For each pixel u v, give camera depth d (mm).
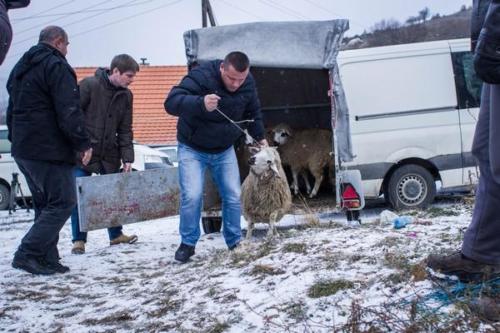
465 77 8922
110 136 7137
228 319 3742
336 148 7414
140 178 6832
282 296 3918
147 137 26469
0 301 4871
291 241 5359
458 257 3381
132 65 7051
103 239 8672
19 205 14781
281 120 10125
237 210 6203
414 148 8750
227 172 6148
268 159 6551
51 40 5562
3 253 7270
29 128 5434
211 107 5465
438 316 3109
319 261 4449
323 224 7012
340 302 3613
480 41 2861
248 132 6441
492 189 3105
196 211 5949
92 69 29266
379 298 3523
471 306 3113
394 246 4520
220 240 7363
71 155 5676
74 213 6973
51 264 5777
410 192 8836
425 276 3588
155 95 28188
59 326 4203
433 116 8812
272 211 6836
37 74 5395
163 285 4938
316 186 9812
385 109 8773
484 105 3146
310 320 3467
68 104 5406
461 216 5938
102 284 5293
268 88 9547
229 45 7480
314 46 7328
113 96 7074
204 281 4715
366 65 8820
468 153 8859
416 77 8844
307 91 9586
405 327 3041
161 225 9938
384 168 8750
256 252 5312
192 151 5957
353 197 7090
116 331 3951
